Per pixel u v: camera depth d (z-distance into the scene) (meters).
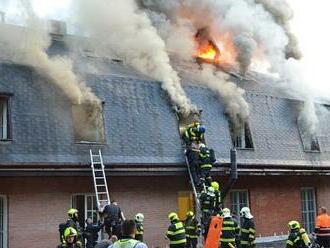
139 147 20.05
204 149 19.75
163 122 21.14
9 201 17.48
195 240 17.72
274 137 24.67
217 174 21.41
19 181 17.73
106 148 19.31
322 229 18.78
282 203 24.86
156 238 20.20
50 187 18.31
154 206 20.38
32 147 17.81
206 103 22.81
